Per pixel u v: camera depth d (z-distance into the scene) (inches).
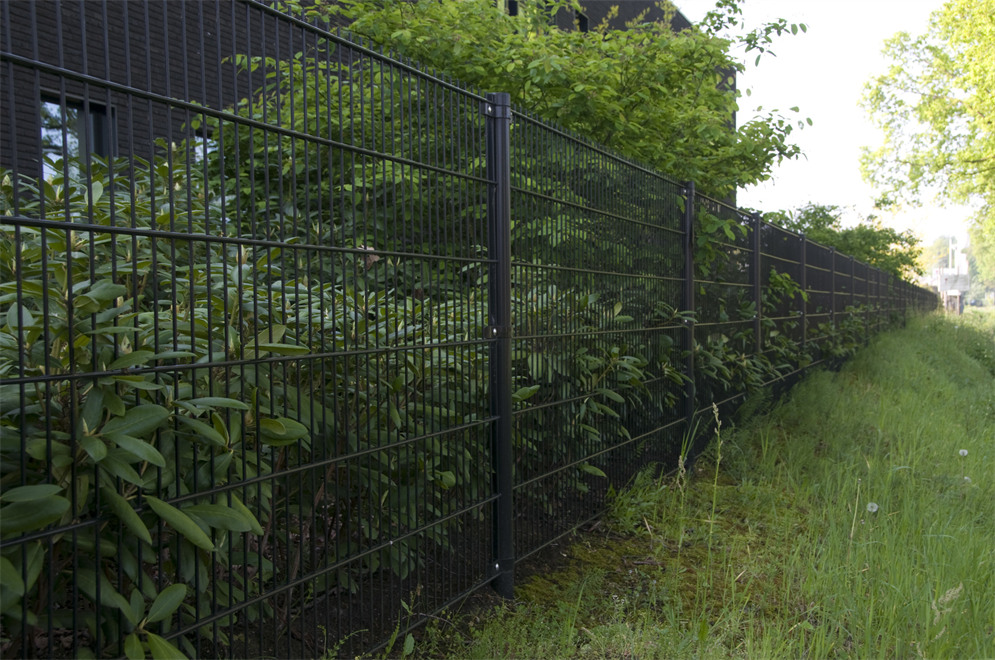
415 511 109.4
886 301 738.2
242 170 108.6
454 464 119.0
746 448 233.6
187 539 74.9
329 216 94.7
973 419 319.6
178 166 112.3
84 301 65.8
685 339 214.4
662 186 199.8
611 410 161.5
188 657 75.5
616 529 164.7
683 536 159.0
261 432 83.2
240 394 81.6
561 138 148.6
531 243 137.9
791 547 152.1
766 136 266.7
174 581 79.7
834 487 196.1
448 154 116.8
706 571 140.6
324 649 96.7
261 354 83.7
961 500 188.7
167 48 72.4
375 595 115.4
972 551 140.5
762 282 301.4
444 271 115.6
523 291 135.3
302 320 94.0
